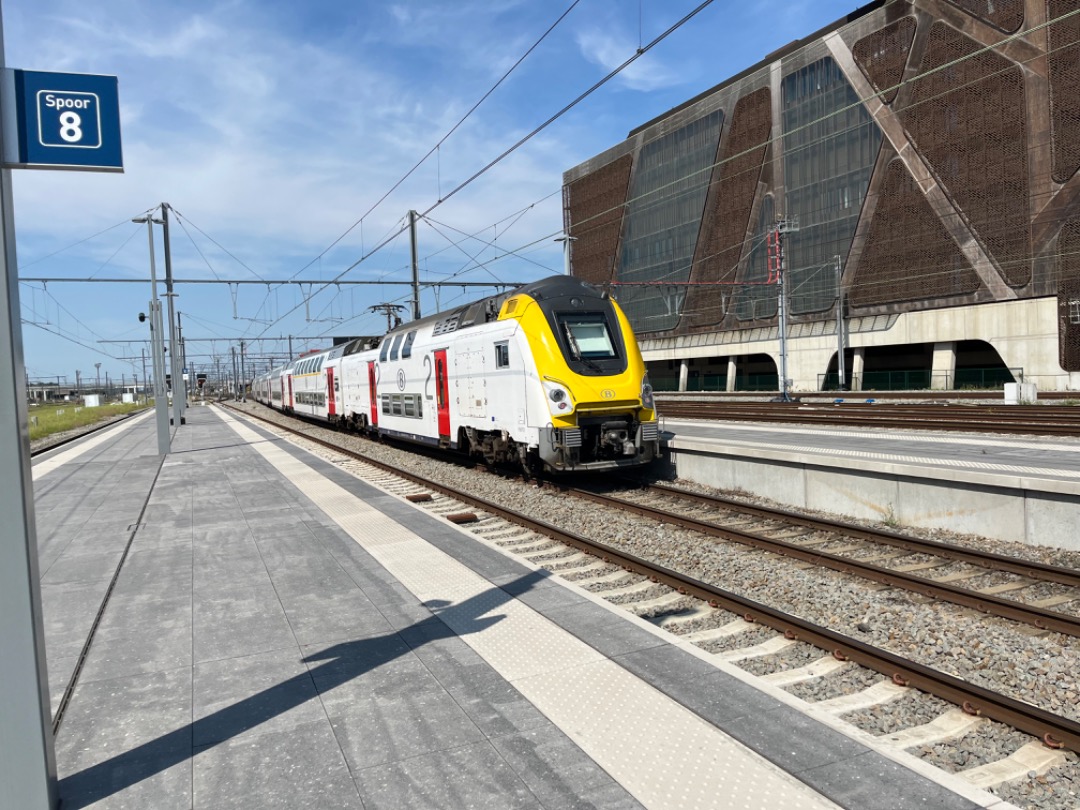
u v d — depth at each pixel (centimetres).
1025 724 439
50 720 348
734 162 6003
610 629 566
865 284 5059
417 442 2006
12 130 340
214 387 14625
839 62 5119
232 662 525
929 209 4650
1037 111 4084
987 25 4281
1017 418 1820
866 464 1059
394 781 368
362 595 672
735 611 658
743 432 1820
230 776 377
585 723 420
